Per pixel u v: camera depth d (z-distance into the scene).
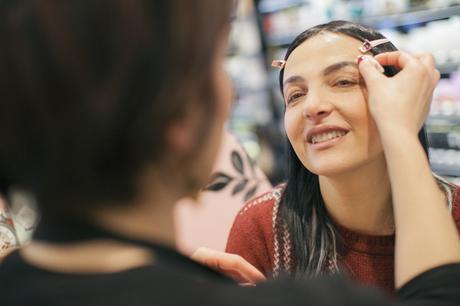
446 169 2.38
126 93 0.34
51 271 0.38
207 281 0.38
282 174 3.36
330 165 0.80
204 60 0.36
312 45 0.84
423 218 0.51
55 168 0.35
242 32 3.33
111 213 0.38
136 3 0.34
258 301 0.36
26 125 0.35
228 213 1.26
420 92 0.66
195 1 0.35
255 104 3.49
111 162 0.35
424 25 2.40
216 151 0.42
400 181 0.55
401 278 0.49
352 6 2.63
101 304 0.34
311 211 0.93
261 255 1.00
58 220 0.38
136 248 0.38
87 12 0.34
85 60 0.34
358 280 0.89
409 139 0.59
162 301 0.35
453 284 0.44
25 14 0.35
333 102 0.79
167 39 0.34
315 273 0.90
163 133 0.36
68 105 0.34
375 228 0.88
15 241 0.99
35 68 0.34
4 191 0.41
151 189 0.39
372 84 0.68
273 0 3.13
